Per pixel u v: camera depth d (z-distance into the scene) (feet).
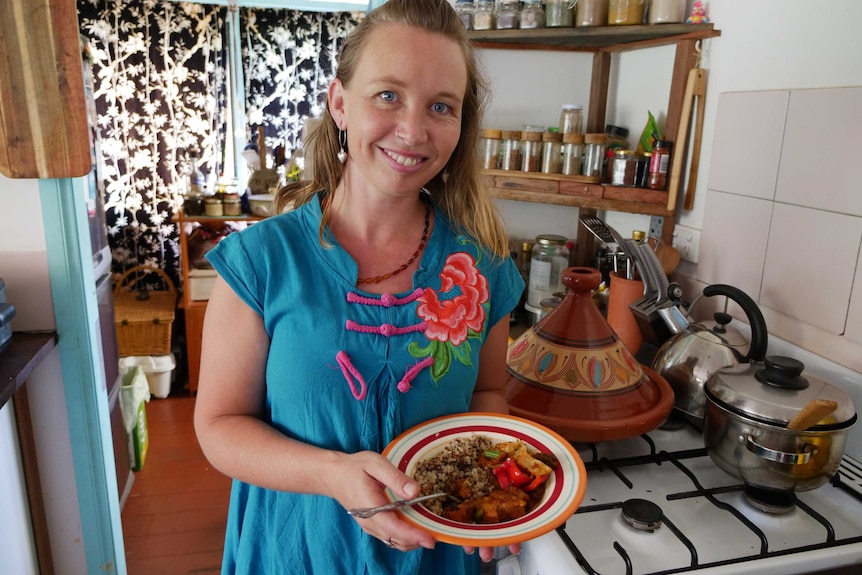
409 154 2.63
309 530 2.85
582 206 5.86
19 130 4.04
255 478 2.63
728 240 5.01
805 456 3.12
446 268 3.03
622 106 6.34
